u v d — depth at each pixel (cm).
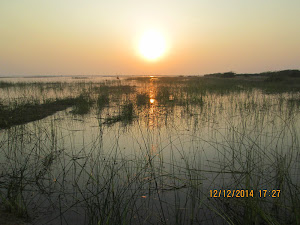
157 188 359
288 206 292
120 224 275
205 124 743
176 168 424
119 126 725
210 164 440
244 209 298
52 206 317
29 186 365
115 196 330
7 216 289
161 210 309
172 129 685
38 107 1042
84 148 529
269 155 471
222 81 2655
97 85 2328
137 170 404
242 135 604
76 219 292
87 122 780
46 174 404
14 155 480
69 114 912
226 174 400
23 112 878
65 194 344
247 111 938
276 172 384
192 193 341
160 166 432
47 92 1700
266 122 753
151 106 1092
